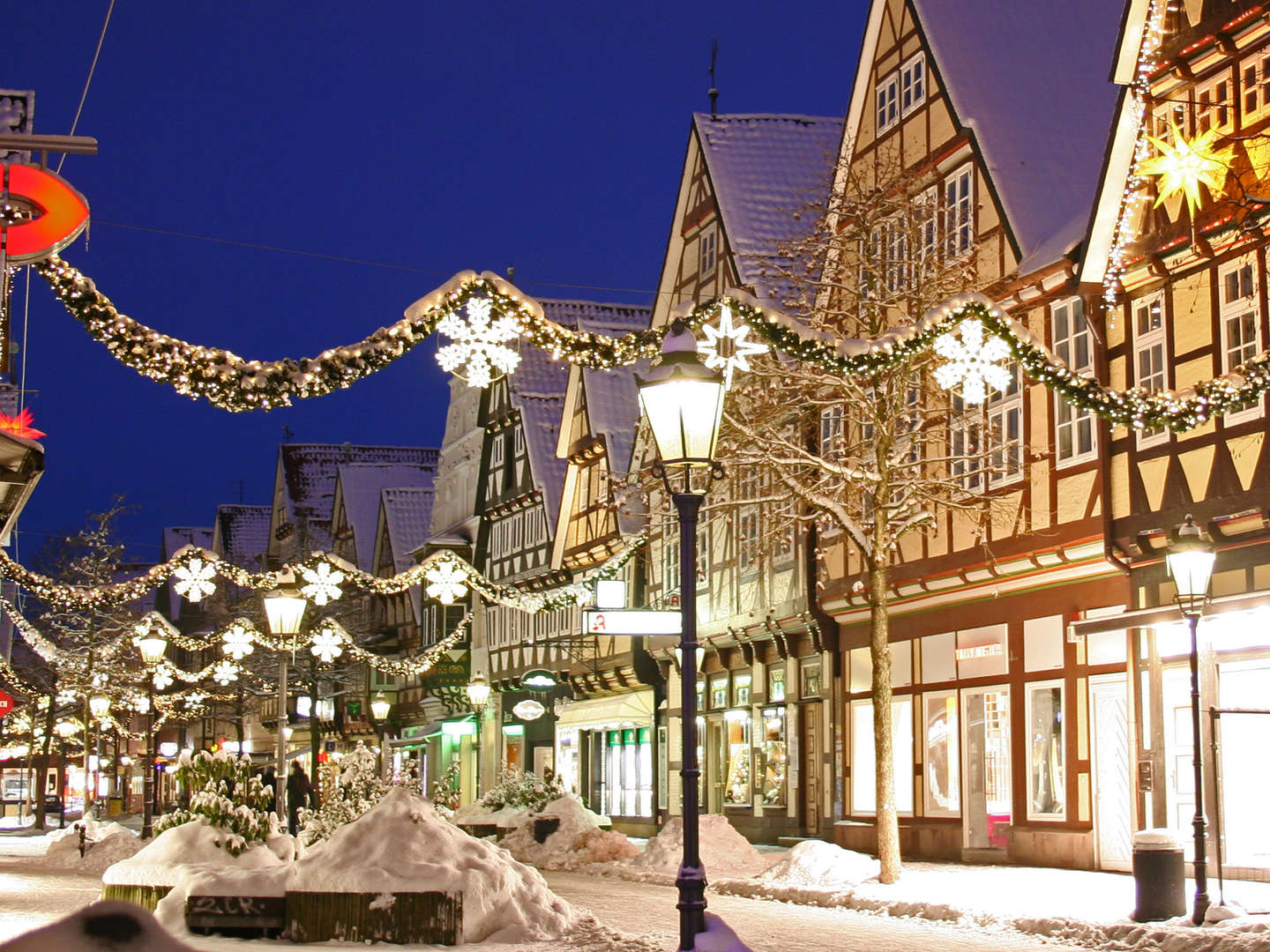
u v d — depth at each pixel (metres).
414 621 66.81
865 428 27.64
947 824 28.58
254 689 59.66
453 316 12.96
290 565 20.58
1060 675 25.53
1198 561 15.69
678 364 10.75
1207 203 22.03
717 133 39.62
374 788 21.62
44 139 10.88
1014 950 15.41
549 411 54.94
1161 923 15.52
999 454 26.77
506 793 34.34
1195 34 22.38
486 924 15.36
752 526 36.09
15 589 51.69
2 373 11.55
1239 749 21.28
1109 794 24.23
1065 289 25.09
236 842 17.33
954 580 28.11
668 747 42.25
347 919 14.84
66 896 21.23
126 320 12.21
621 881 26.33
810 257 24.08
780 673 36.00
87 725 36.88
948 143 28.89
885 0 31.48
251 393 12.55
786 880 22.72
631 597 45.19
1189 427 15.25
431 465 79.19
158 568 27.16
